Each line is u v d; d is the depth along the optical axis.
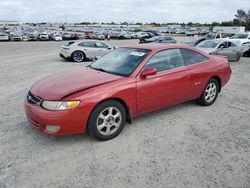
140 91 3.82
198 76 4.71
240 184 2.66
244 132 3.95
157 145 3.51
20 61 13.25
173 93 4.33
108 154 3.26
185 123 4.30
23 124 4.22
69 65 11.83
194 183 2.67
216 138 3.73
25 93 6.28
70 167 2.97
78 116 3.29
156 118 4.52
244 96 6.04
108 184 2.66
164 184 2.66
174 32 78.38
